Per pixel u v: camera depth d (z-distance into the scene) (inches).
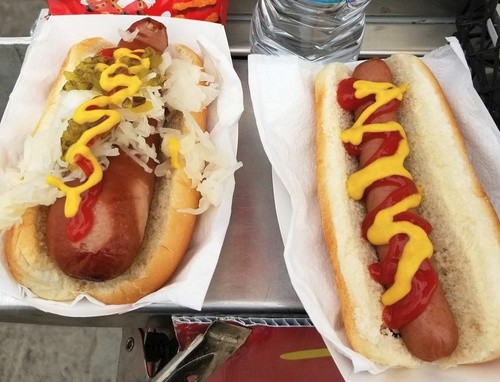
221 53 8.9
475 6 9.8
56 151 7.2
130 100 7.5
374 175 7.7
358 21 9.6
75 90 7.8
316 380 9.3
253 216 8.2
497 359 6.9
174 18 9.3
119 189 7.0
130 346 8.8
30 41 10.0
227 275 7.6
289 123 8.7
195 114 8.6
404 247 7.1
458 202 7.7
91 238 6.6
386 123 8.2
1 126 8.2
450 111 8.7
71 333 14.1
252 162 8.8
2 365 13.8
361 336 6.9
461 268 7.4
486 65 9.8
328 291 7.6
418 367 6.9
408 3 10.2
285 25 9.9
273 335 8.1
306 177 8.5
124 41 8.5
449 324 6.6
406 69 9.1
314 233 8.0
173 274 7.7
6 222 7.1
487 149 8.5
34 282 7.1
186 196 7.8
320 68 9.3
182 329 8.0
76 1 9.5
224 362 8.4
